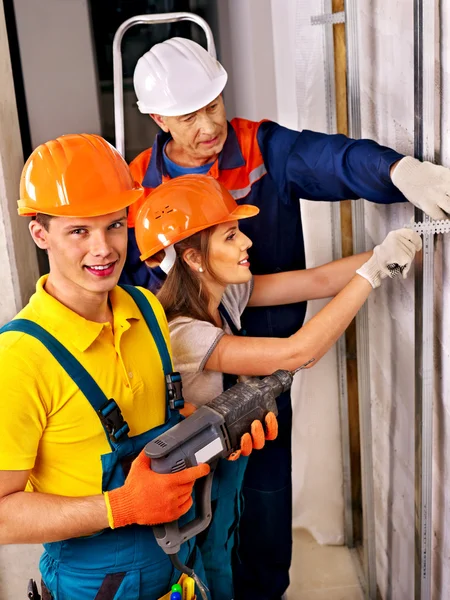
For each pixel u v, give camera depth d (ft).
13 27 7.70
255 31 8.02
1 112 6.66
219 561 6.09
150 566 4.83
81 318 4.55
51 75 7.91
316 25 7.09
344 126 7.27
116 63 7.09
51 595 5.03
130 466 4.72
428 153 5.19
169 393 4.98
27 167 4.55
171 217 5.67
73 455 4.63
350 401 8.29
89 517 4.34
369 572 7.82
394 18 5.77
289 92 8.07
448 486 5.67
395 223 6.34
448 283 5.29
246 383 5.07
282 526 7.57
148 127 8.27
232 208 5.84
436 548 6.11
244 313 7.19
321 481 8.73
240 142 6.91
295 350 5.59
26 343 4.39
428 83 4.99
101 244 4.42
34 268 7.47
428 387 5.54
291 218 7.18
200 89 6.31
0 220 6.64
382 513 7.86
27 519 4.30
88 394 4.51
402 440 6.86
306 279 6.66
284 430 7.34
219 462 5.85
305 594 8.11
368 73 6.71
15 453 4.30
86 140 4.63
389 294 6.91
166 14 7.03
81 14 7.76
